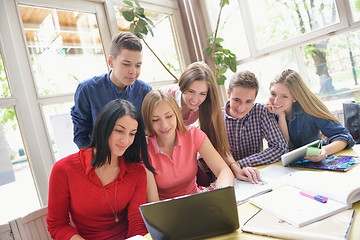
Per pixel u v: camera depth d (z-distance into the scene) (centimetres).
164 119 119
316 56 246
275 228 73
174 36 282
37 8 183
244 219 84
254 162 147
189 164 127
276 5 259
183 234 76
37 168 171
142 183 113
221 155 149
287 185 102
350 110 176
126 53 139
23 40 173
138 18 226
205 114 152
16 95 167
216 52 263
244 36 282
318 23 241
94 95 156
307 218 73
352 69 231
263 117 161
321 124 156
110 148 104
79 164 108
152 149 123
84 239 100
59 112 187
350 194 78
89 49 211
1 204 159
